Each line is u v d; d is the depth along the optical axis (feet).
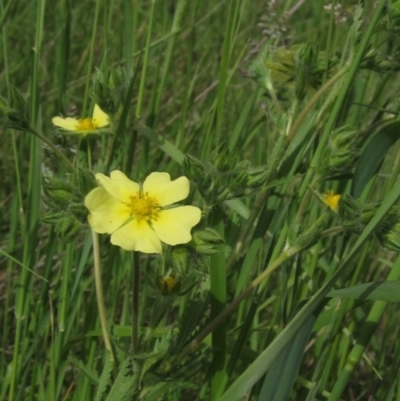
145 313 0.93
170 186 0.66
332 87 0.81
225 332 0.72
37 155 0.82
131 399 0.69
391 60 0.76
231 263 0.75
